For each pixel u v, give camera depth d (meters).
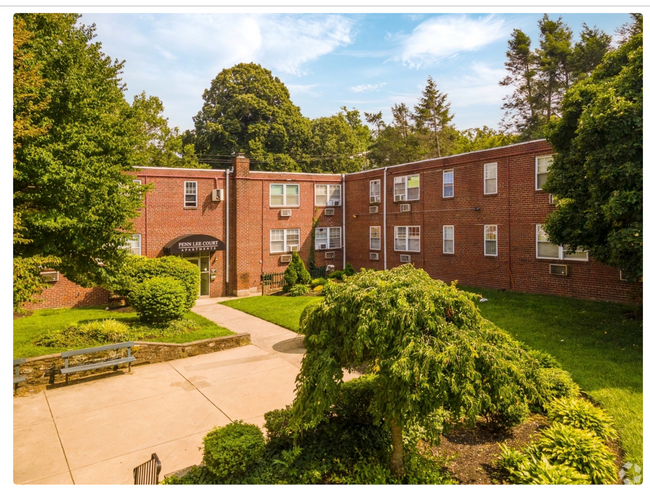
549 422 6.53
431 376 4.33
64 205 8.94
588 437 5.36
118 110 12.82
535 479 4.78
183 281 15.63
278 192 24.23
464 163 19.11
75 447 6.40
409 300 4.79
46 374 9.20
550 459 5.35
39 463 5.94
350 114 58.72
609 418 6.07
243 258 22.83
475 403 4.36
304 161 39.59
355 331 4.82
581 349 9.73
